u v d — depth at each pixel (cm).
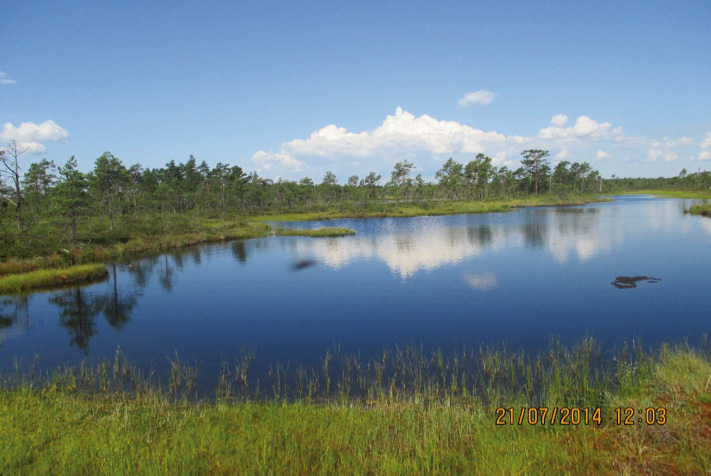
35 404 1089
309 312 2211
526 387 1239
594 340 1686
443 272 3056
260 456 761
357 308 2252
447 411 978
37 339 1858
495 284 2652
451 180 13800
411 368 1445
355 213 9881
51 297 2625
